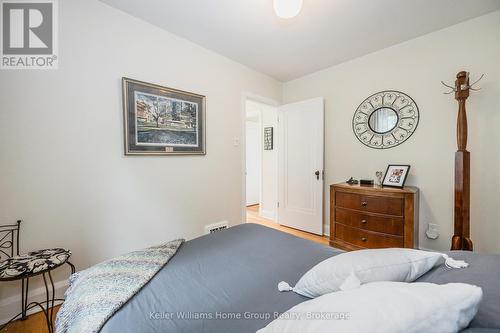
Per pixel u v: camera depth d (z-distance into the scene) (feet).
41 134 5.10
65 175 5.42
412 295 1.76
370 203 7.23
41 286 5.20
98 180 5.92
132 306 2.59
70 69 5.44
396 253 2.73
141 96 6.59
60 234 5.38
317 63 9.58
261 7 6.06
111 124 6.11
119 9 6.14
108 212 6.11
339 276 2.48
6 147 4.72
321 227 10.21
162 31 7.07
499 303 1.93
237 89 9.48
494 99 6.35
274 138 12.60
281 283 3.01
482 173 6.57
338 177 9.87
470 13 6.31
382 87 8.44
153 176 6.99
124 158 6.37
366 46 8.16
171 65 7.32
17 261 4.24
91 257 5.84
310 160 10.52
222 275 3.30
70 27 5.42
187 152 7.78
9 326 4.69
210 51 8.43
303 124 10.71
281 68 10.12
